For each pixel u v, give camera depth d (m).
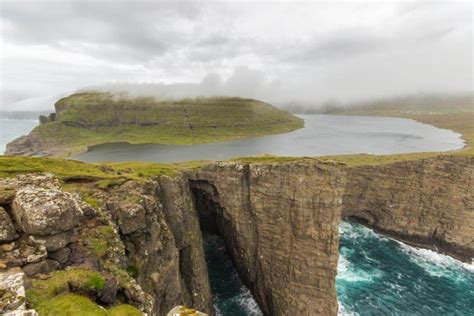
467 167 82.00
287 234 60.50
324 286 56.75
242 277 69.94
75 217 24.94
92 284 20.78
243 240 66.00
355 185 96.31
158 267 42.81
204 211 83.00
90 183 46.62
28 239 22.48
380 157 108.25
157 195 53.94
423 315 59.06
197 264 60.31
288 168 60.53
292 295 58.38
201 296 57.91
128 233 38.25
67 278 20.39
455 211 82.50
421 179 87.50
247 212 65.69
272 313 60.56
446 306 61.44
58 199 24.31
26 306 16.75
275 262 61.34
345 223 98.62
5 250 21.09
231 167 66.81
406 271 73.50
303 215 59.22
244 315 61.16
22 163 51.66
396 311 59.97
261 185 62.84
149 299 24.78
